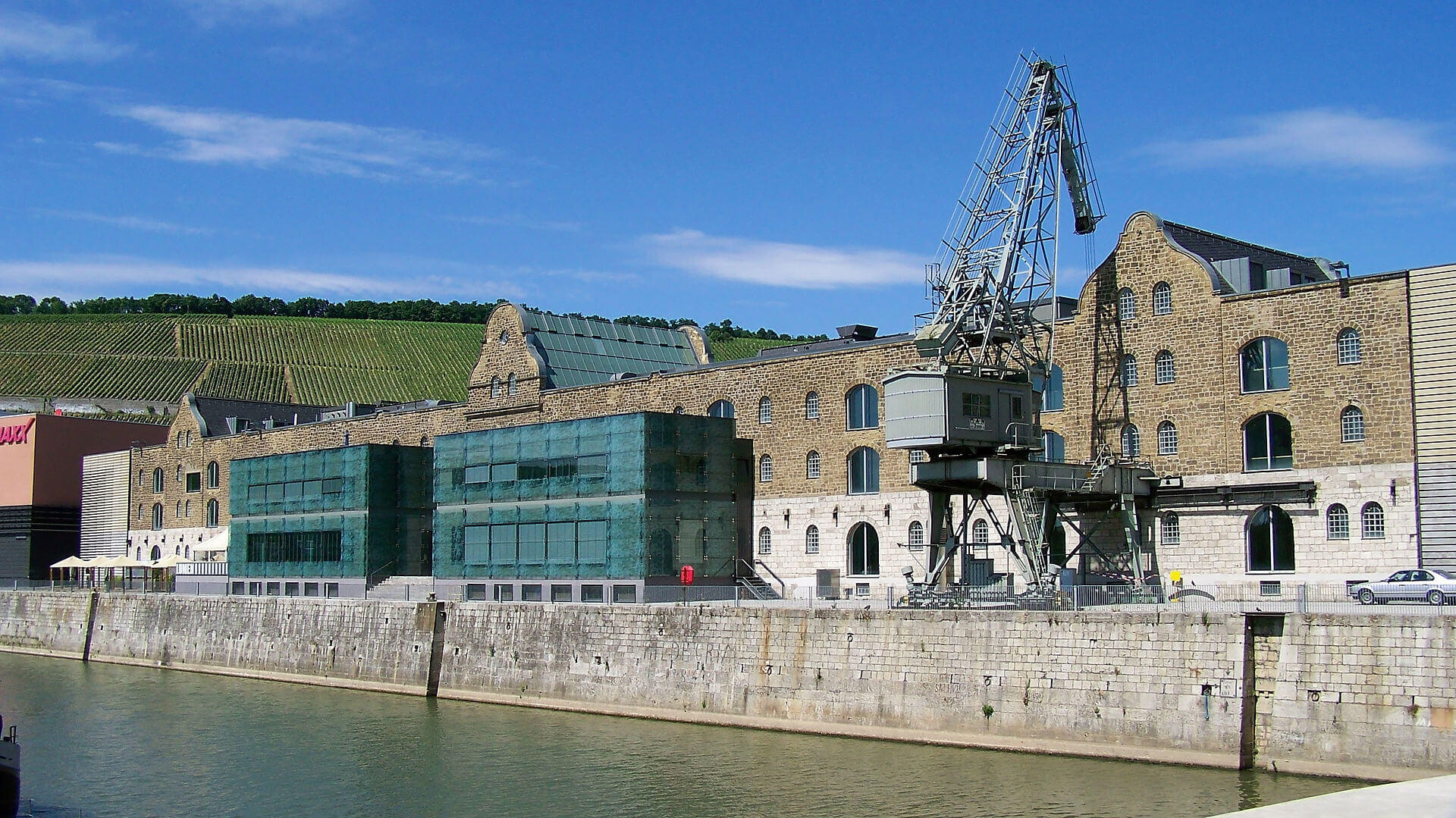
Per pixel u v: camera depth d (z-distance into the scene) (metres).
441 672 66.81
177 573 104.69
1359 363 52.53
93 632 92.62
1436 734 38.22
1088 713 44.66
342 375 189.75
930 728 48.31
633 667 57.94
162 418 162.00
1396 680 39.19
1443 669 38.31
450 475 77.06
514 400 85.31
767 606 54.12
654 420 67.12
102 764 51.97
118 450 120.69
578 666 60.28
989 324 58.69
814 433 69.19
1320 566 53.00
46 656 94.94
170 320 197.50
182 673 81.69
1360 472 52.25
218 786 47.84
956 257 61.38
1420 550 50.44
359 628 71.75
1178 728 42.78
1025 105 61.53
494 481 74.31
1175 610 44.31
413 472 83.81
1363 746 39.59
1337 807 25.22
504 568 73.06
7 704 68.12
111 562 99.25
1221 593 55.28
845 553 67.38
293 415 117.19
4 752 42.69
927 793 41.53
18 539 116.75
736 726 53.53
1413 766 38.56
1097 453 59.84
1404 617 39.22
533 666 62.34
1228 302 56.28
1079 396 60.84
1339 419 52.97
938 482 56.81
